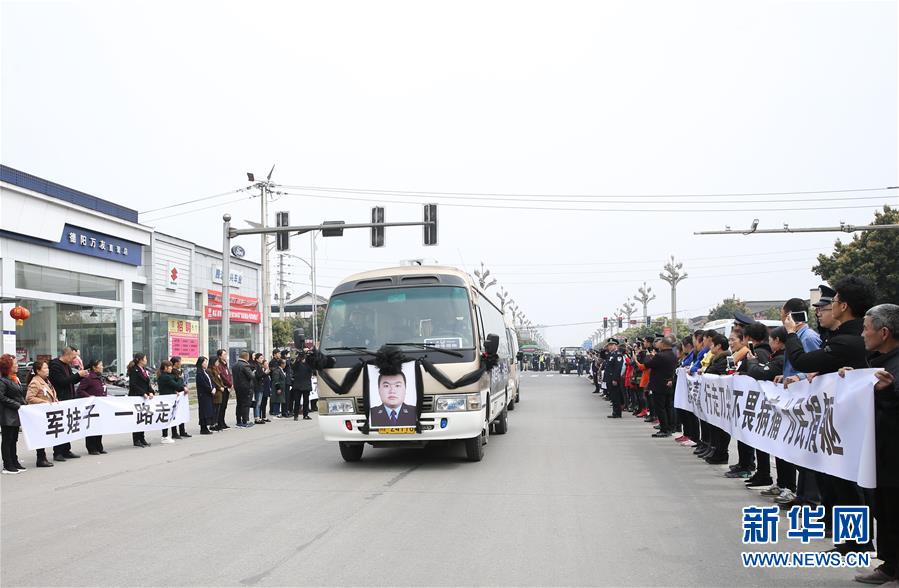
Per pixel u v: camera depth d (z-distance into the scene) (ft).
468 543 21.04
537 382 141.08
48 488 31.78
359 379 34.68
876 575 17.17
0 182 76.38
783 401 23.89
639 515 24.61
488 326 47.70
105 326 98.89
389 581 17.58
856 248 124.26
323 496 28.45
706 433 38.70
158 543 21.49
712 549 20.35
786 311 24.77
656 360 48.01
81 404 41.98
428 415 34.14
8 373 37.32
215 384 56.49
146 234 108.88
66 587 17.51
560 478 32.04
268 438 51.42
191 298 123.85
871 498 18.54
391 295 36.32
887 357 16.63
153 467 37.70
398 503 26.86
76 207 89.92
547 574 18.07
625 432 51.52
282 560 19.45
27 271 82.79
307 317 301.22
